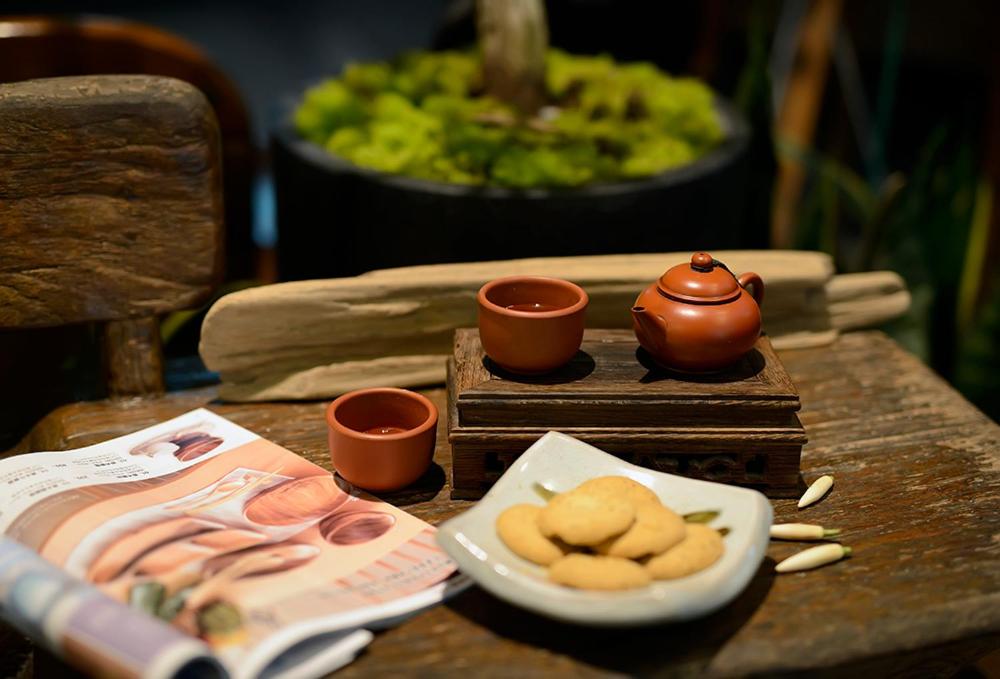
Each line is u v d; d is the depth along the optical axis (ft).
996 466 3.30
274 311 3.50
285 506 2.96
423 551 2.78
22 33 5.17
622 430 3.01
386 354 3.72
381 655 2.45
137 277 3.56
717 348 2.95
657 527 2.50
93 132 3.36
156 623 2.25
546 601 2.35
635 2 7.15
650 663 2.42
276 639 2.33
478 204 4.25
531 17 4.76
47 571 2.43
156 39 5.48
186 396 3.70
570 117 4.79
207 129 3.49
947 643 2.58
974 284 5.79
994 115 6.38
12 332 4.30
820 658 2.47
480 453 3.03
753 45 5.32
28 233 3.40
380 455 2.95
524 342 2.93
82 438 3.40
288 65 11.64
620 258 3.84
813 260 4.01
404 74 5.38
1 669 3.20
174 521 2.84
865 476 3.23
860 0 7.30
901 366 3.95
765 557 2.81
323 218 4.61
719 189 4.72
